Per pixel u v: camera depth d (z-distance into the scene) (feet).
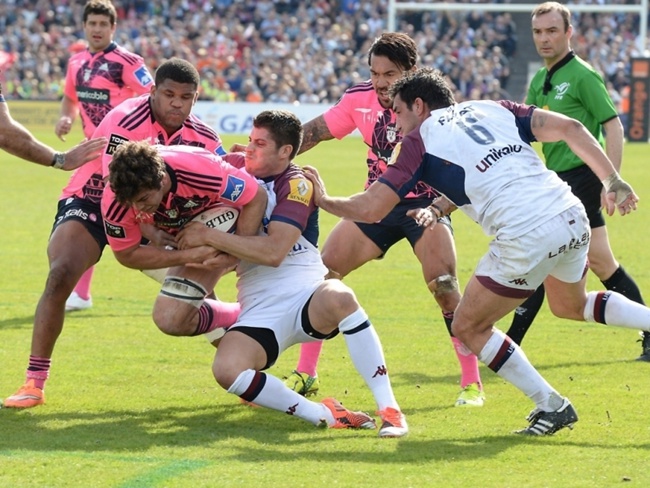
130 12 492.95
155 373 86.74
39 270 137.08
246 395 69.10
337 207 69.92
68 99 122.21
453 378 87.10
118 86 115.55
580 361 93.30
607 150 96.12
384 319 110.93
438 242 82.17
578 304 74.84
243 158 76.84
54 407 75.46
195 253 70.03
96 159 78.89
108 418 72.90
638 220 193.98
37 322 75.61
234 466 61.36
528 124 68.39
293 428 71.15
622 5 423.64
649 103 373.40
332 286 71.56
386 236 85.35
